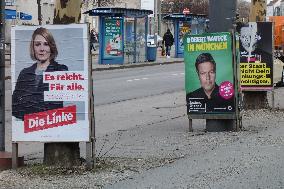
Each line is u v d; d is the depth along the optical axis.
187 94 12.42
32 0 61.72
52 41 8.45
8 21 41.00
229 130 12.47
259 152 10.05
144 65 39.12
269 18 29.44
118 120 15.05
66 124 8.48
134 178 8.27
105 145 11.19
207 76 12.25
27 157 10.24
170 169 8.84
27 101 8.54
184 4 85.38
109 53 37.94
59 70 8.44
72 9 8.67
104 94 21.77
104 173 8.53
